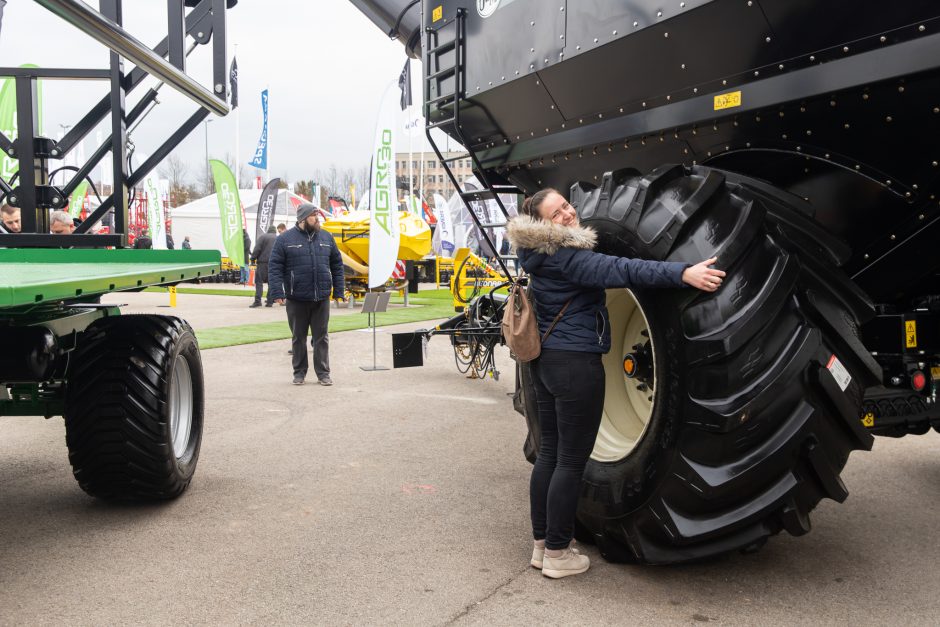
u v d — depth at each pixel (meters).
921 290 3.10
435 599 2.74
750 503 2.54
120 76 3.80
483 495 3.94
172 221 30.14
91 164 3.92
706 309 2.50
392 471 4.38
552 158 4.14
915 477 4.14
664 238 2.64
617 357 3.34
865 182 2.79
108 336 3.54
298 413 5.98
